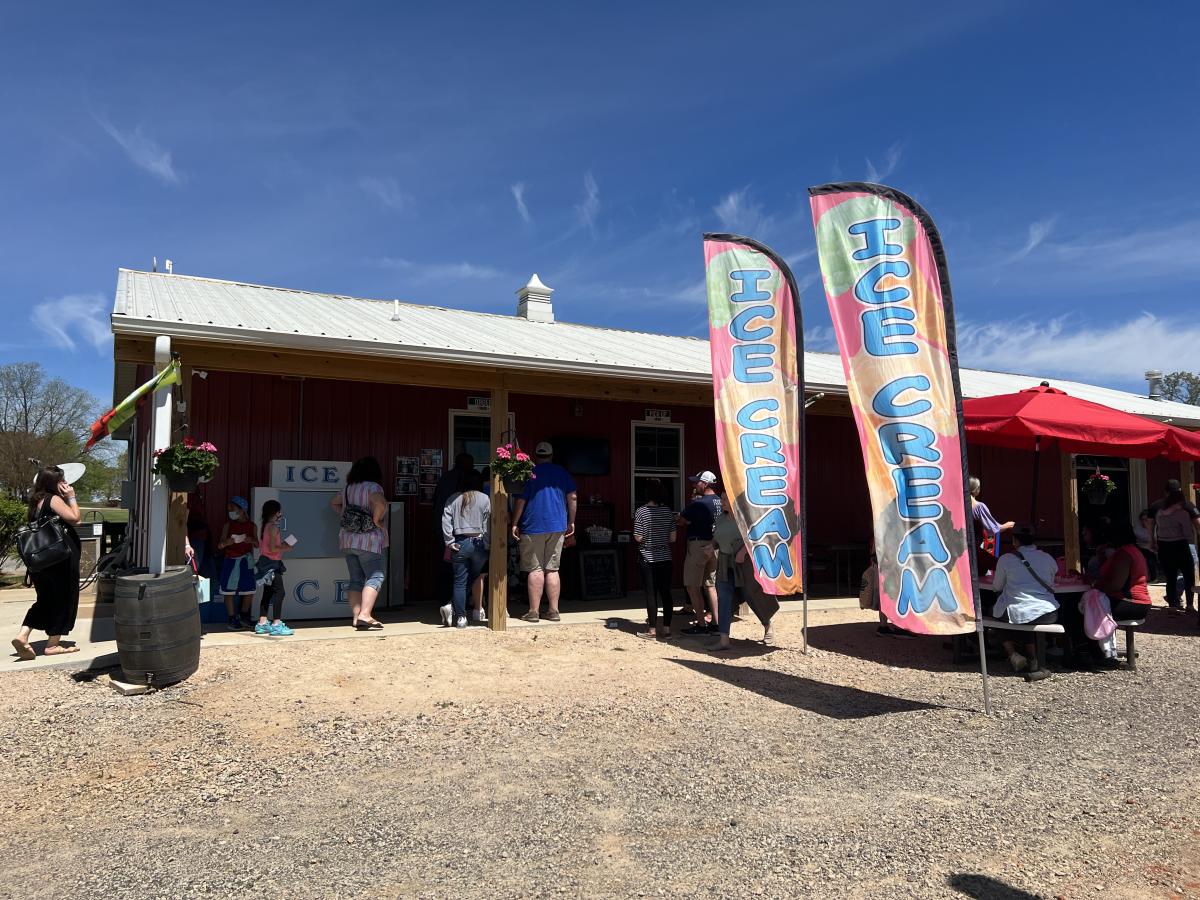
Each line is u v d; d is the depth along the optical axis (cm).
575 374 898
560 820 394
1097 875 340
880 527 600
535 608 911
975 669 739
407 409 1088
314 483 938
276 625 802
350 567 859
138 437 1300
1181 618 1047
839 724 563
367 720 555
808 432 1358
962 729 553
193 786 442
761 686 667
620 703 607
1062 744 520
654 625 870
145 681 611
